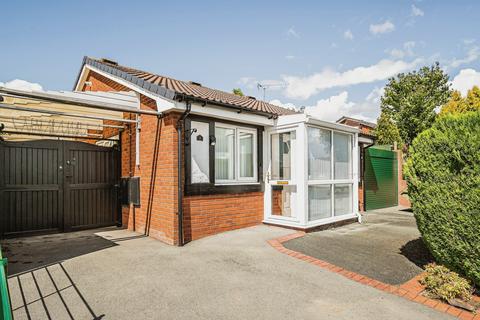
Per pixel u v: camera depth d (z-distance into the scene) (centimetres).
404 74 1938
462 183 375
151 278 430
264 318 322
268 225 789
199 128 668
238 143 759
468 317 330
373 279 426
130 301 360
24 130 857
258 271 456
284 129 781
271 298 368
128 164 827
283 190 786
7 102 668
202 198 668
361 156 1202
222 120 719
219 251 558
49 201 793
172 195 622
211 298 368
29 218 763
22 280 429
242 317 324
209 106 647
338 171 863
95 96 668
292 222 739
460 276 399
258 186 795
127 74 727
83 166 849
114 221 891
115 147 902
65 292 387
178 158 618
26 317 324
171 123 628
